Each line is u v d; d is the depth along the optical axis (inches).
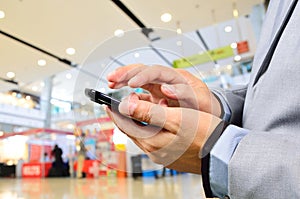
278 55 14.2
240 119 18.9
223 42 216.4
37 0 134.4
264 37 18.8
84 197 121.0
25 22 154.9
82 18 155.2
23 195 139.6
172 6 150.7
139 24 166.6
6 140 460.8
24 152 470.9
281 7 17.0
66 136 453.4
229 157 11.9
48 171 410.3
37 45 184.4
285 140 11.3
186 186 153.6
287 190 10.1
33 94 396.5
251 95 16.7
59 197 125.7
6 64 213.0
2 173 434.6
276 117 12.9
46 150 493.4
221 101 18.5
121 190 146.3
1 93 369.1
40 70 229.8
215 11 161.5
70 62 215.9
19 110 500.7
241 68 179.0
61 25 160.9
